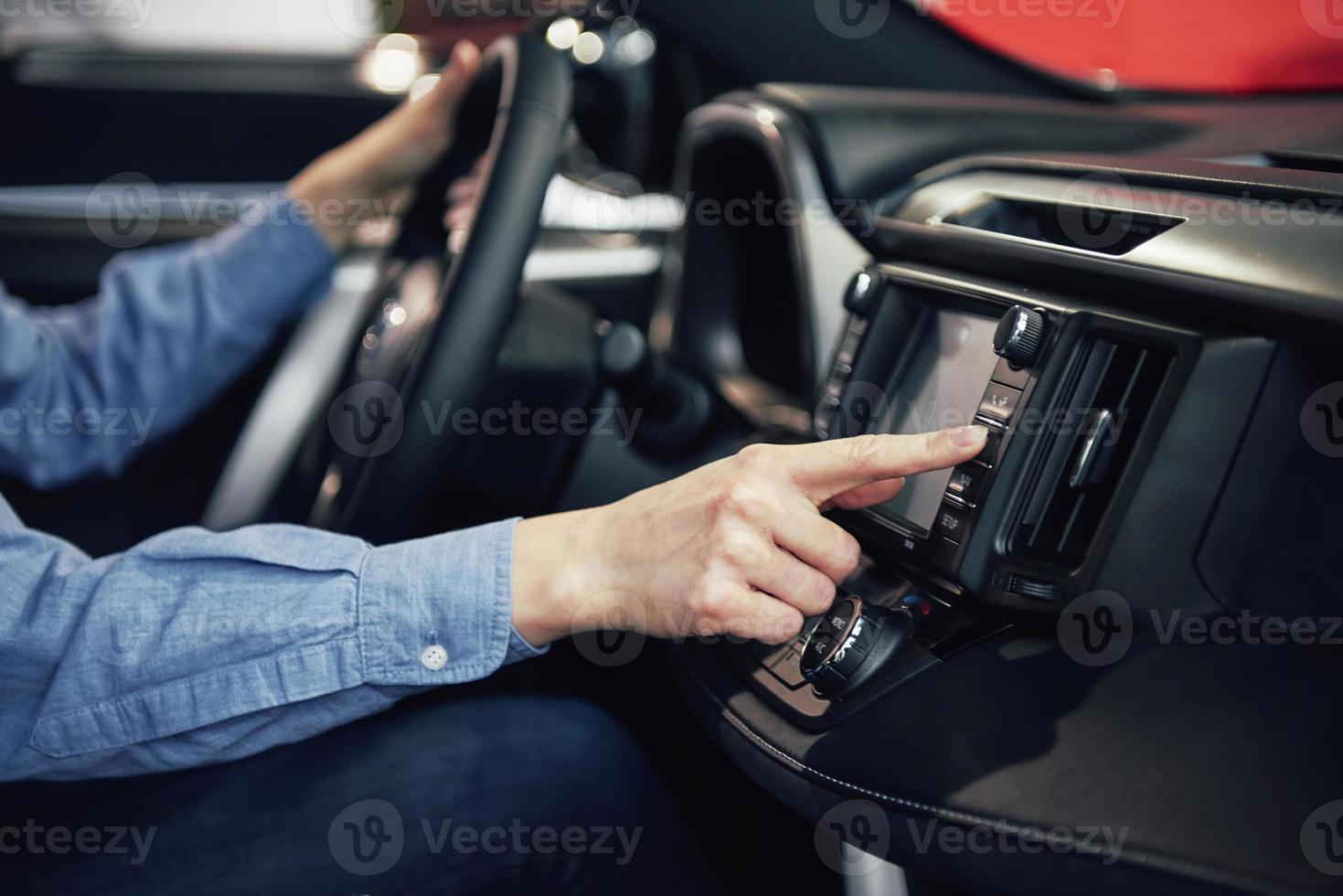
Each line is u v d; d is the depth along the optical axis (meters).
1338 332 0.51
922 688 0.57
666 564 0.56
